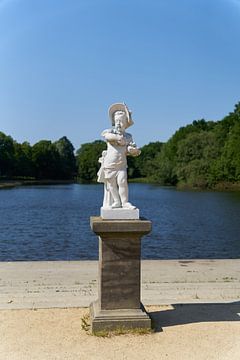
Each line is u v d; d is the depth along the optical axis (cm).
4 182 12094
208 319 952
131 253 894
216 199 6531
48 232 3309
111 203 930
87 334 859
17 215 4519
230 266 1548
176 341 827
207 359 753
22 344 812
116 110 955
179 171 9175
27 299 1107
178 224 3809
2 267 1503
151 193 7956
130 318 877
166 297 1137
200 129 11719
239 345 812
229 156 8375
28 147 14212
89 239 2992
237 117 9544
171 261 1633
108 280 890
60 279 1337
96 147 15412
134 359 751
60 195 7769
